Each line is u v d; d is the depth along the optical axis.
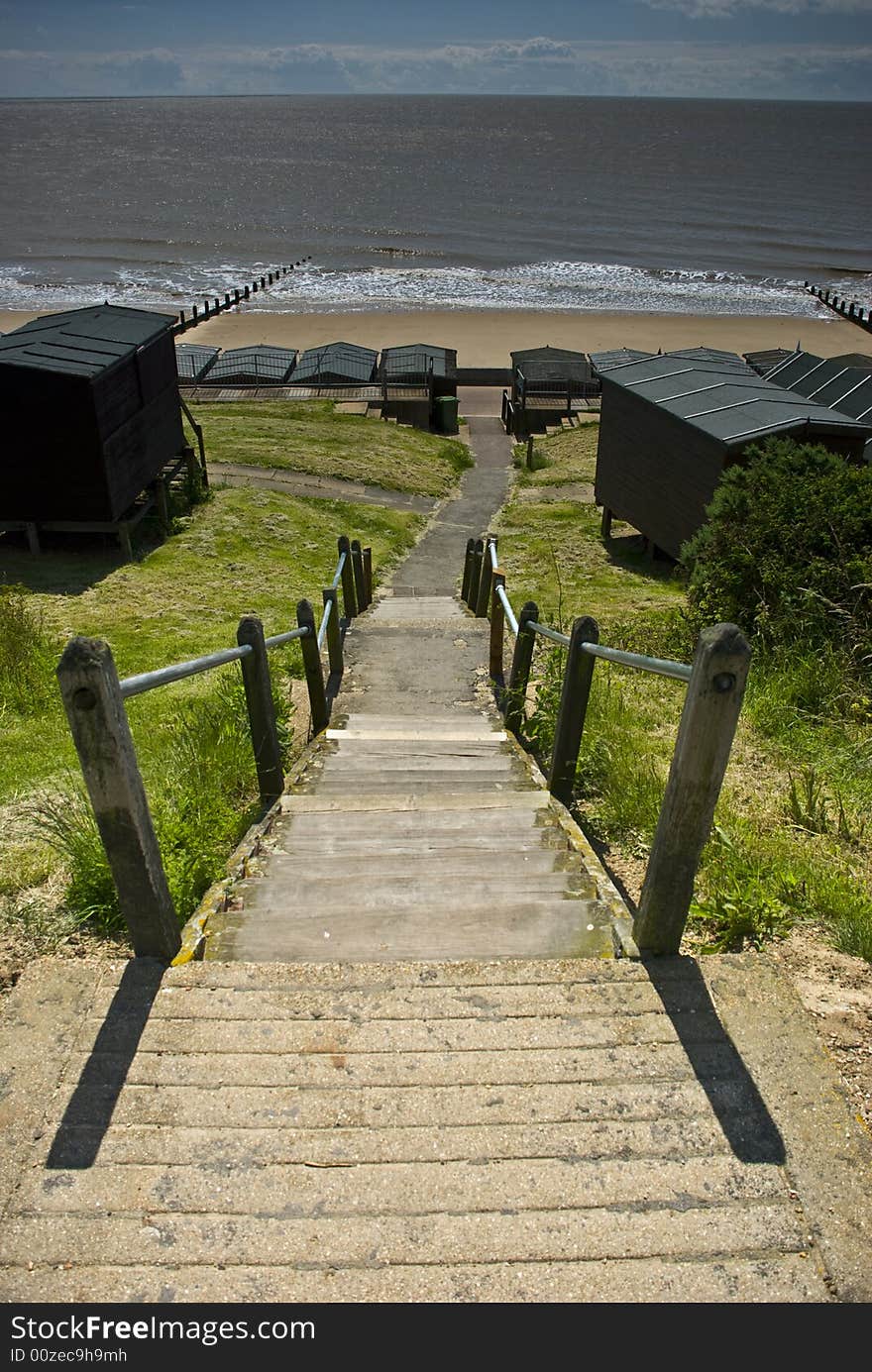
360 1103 2.50
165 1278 2.09
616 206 98.88
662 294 59.03
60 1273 2.10
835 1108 2.51
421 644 10.05
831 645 6.99
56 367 14.00
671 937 3.09
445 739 6.50
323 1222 2.20
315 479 22.44
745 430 13.93
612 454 17.92
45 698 7.81
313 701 6.97
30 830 4.57
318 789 5.28
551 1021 2.79
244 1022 2.77
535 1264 2.12
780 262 71.31
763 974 3.00
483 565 11.99
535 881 3.73
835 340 46.81
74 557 15.72
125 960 3.07
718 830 4.05
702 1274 2.10
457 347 45.25
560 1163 2.35
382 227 87.25
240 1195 2.26
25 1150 2.38
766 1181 2.31
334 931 3.33
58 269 67.06
